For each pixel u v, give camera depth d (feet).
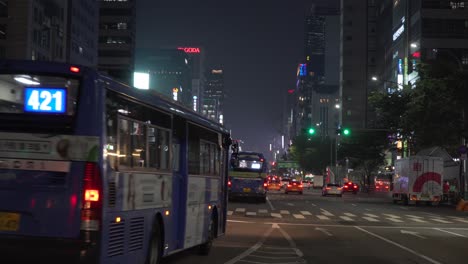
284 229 78.28
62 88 27.84
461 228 85.71
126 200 30.50
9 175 27.58
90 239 26.96
